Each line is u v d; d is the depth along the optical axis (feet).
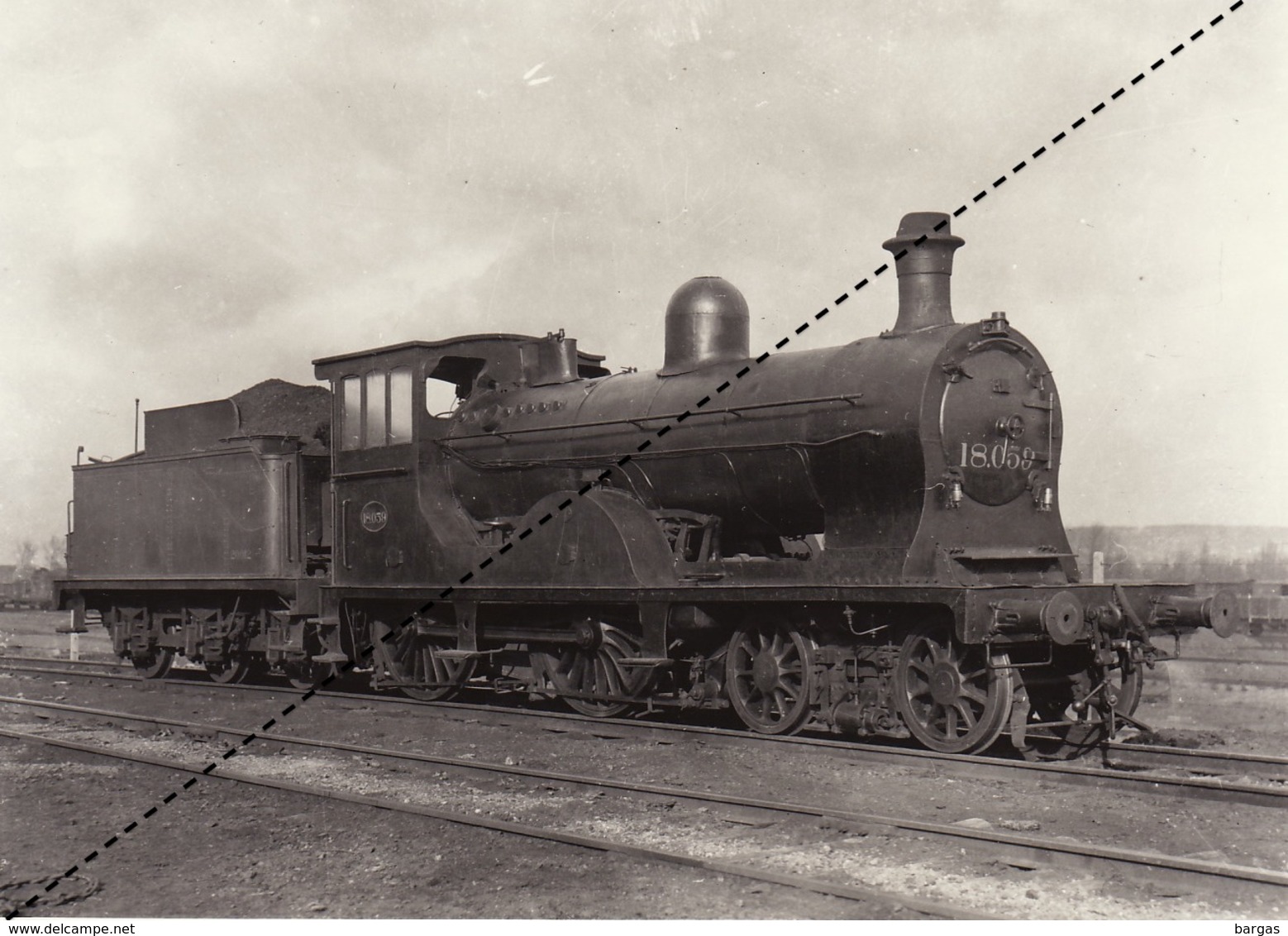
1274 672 53.72
